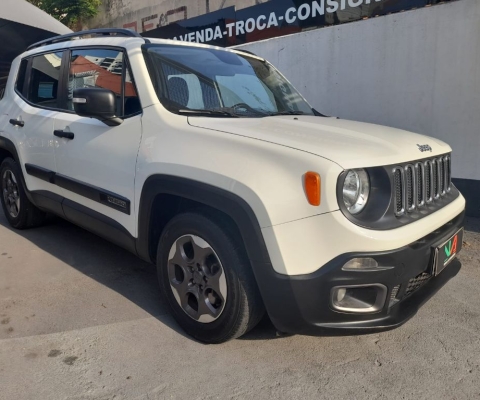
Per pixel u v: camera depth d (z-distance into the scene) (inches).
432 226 100.3
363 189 91.7
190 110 119.0
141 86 123.1
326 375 99.3
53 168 153.6
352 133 108.4
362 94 250.4
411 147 105.7
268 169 92.3
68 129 144.8
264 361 103.7
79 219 147.3
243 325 101.0
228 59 149.3
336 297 90.2
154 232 119.9
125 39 136.3
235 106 129.3
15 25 359.3
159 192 110.6
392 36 234.8
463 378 99.0
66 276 146.5
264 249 91.5
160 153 111.0
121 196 123.7
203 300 105.7
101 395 91.2
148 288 139.3
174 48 137.1
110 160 126.5
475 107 214.8
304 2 287.9
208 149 102.0
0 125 186.5
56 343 108.7
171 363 102.0
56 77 160.1
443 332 118.3
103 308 126.1
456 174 225.0
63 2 679.7
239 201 93.8
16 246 171.8
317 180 86.7
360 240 86.8
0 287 137.6
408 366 103.3
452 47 217.2
